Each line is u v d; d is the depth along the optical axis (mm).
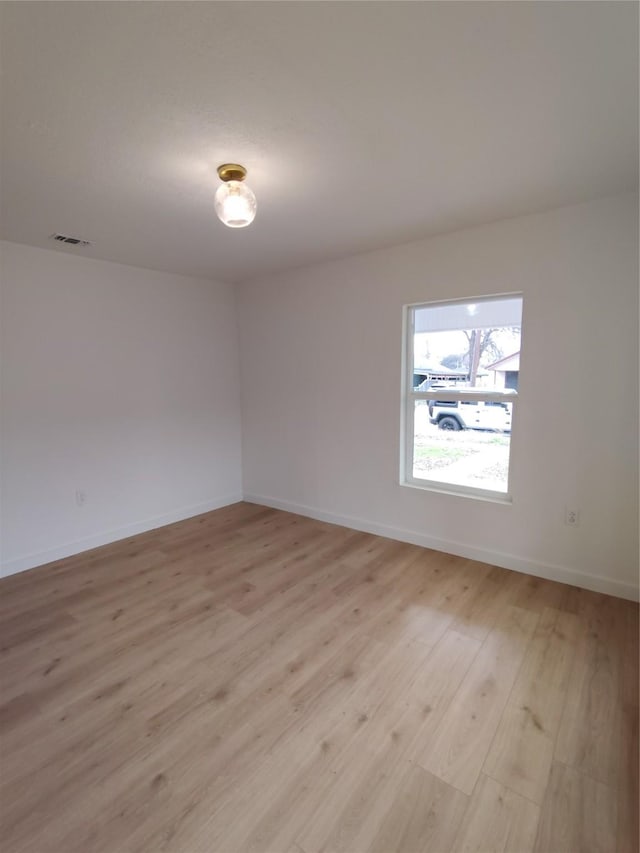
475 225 2717
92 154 1760
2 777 1446
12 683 1889
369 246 3115
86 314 3262
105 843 1242
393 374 3283
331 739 1584
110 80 1314
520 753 1515
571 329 2510
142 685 1870
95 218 2449
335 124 1581
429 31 1150
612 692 1793
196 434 4113
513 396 2803
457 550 3121
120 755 1525
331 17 1099
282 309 3945
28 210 2332
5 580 2852
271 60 1245
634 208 2262
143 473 3711
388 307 3227
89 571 2971
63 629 2287
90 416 3330
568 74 1326
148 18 1095
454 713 1695
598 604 2449
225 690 1837
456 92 1410
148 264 3498
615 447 2453
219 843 1241
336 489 3787
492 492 2979
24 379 2959
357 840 1247
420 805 1340
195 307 4016
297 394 3953
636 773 1437
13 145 1685
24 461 2990
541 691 1803
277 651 2086
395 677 1897
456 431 3117
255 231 2729
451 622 2303
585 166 1946
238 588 2705
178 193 2131
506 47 1211
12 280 2875
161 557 3191
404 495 3354
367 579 2791
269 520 3965
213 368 4215
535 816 1304
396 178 2029
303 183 2066
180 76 1304
